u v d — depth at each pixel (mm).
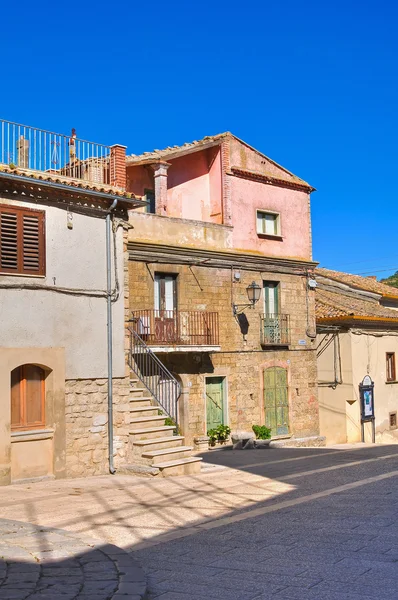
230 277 22641
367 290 31734
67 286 14305
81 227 14703
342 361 26891
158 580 6895
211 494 11828
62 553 7398
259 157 24359
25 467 13352
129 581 6430
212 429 21344
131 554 7891
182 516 9938
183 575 7039
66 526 9203
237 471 15094
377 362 28406
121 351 15258
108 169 16531
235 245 23016
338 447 23609
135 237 20078
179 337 20531
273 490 12234
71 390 14242
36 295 13742
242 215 23422
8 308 13273
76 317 14422
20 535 8242
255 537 8586
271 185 24641
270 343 23469
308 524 9242
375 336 28359
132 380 17578
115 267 15312
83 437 14336
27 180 13477
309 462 16953
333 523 9258
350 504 10633
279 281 24422
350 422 26797
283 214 24984
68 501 11055
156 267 20406
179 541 8477
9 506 10547
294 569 7109
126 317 15508
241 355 22641
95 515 9945
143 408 15766
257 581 6746
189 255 21297
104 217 15234
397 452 19438
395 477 13586
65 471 13938
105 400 14836
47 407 13898
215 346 21062
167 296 20906
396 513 9805
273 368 23734
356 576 6777
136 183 22422
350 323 26766
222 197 23094
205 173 23719
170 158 22859
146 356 19312
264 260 23750
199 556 7754
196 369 21172
